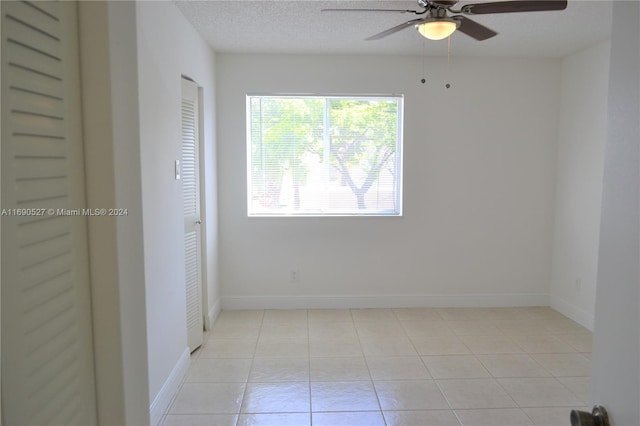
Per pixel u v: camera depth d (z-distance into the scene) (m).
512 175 4.17
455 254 4.23
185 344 2.93
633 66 0.72
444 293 4.26
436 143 4.11
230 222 4.09
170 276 2.63
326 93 4.03
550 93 4.11
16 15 0.80
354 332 3.61
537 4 2.19
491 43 3.56
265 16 2.94
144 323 1.29
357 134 4.12
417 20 2.40
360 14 2.88
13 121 0.79
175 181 2.75
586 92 3.72
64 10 0.98
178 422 2.35
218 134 4.00
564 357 3.14
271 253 4.14
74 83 1.02
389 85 4.03
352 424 2.33
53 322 0.92
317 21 3.03
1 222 0.76
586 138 3.73
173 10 2.70
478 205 4.18
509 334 3.58
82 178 1.05
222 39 3.48
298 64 3.98
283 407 2.49
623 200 0.75
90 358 1.09
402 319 3.92
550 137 4.15
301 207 4.16
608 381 0.79
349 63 4.00
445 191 4.16
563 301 4.08
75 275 1.02
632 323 0.73
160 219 2.46
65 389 0.96
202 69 3.44
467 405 2.51
